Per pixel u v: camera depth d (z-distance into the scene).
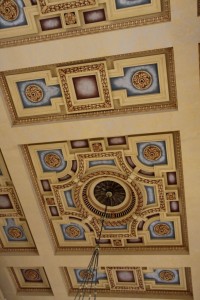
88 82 4.20
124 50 3.88
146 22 3.68
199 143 4.37
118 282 6.04
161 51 3.89
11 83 4.30
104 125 4.41
